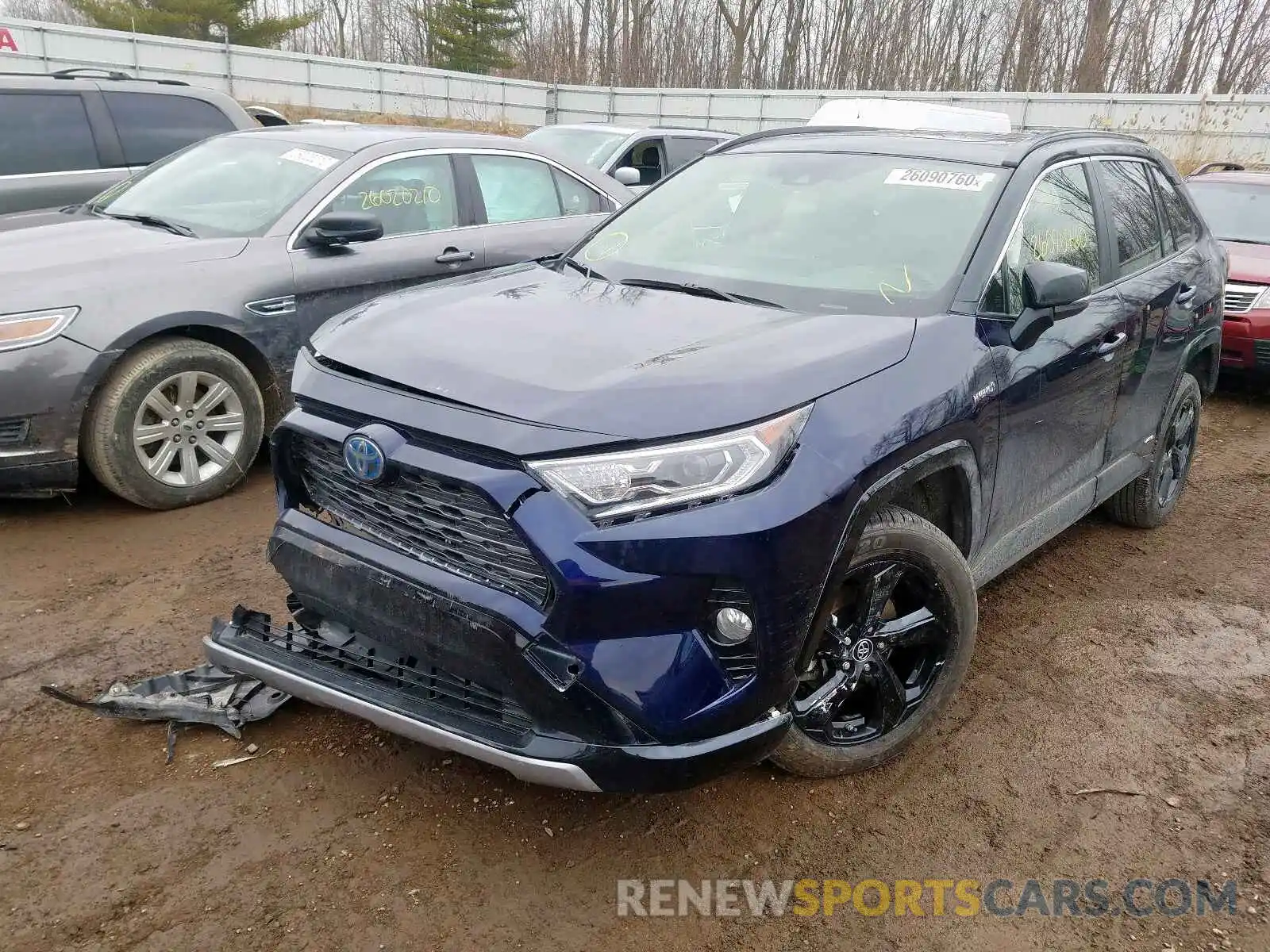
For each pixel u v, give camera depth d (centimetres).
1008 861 272
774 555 230
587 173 646
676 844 271
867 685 295
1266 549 493
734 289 322
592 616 224
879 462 251
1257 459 646
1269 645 395
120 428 439
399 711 248
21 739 298
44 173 709
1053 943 245
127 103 753
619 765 230
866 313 302
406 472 241
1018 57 3152
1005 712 341
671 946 238
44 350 415
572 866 261
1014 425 314
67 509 465
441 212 565
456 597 239
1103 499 422
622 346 263
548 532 222
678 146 1056
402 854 261
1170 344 436
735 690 237
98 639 354
